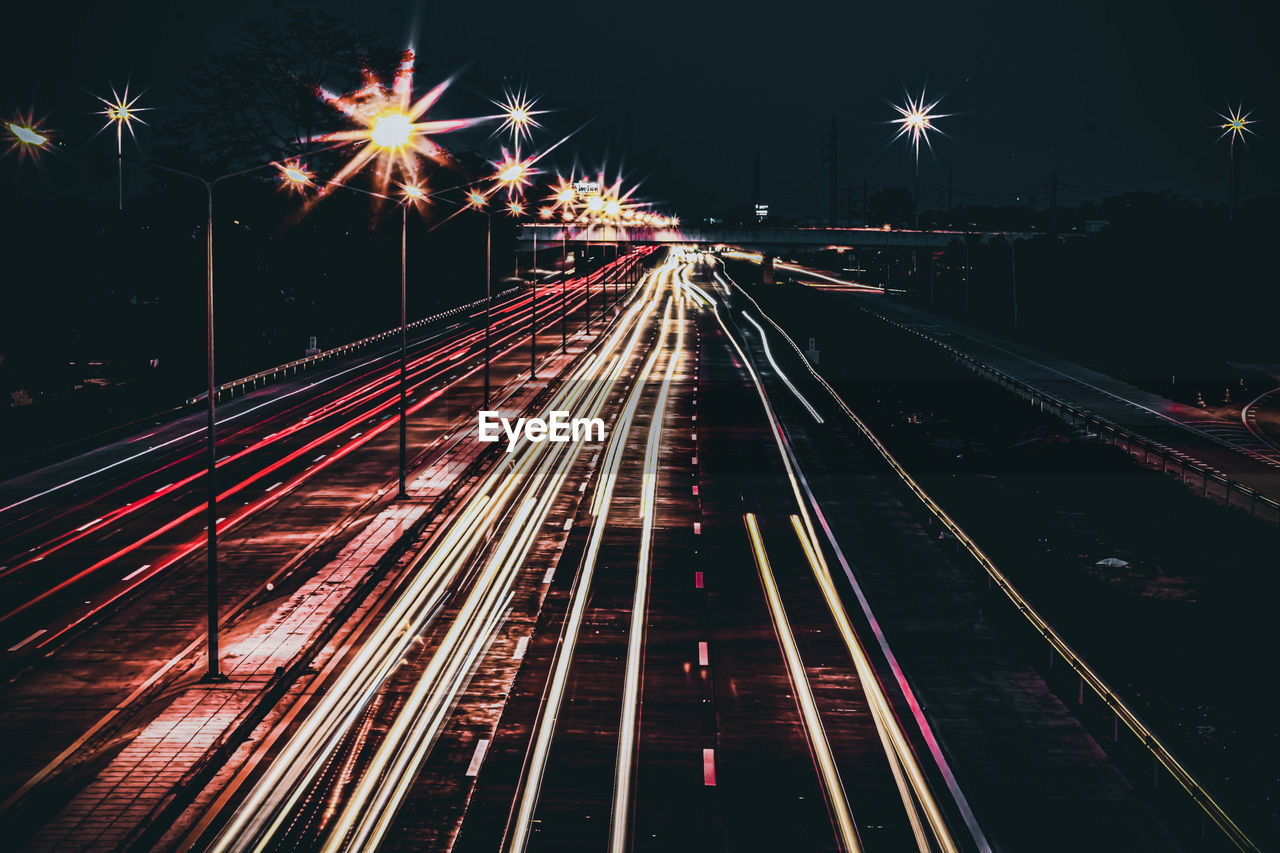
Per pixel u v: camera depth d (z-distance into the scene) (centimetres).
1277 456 7162
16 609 3875
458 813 2383
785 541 4856
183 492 5662
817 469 6372
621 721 2922
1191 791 2375
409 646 3488
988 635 3678
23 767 2642
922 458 6838
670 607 3928
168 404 8256
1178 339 12988
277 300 12838
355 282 14288
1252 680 3478
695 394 9075
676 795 2488
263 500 5484
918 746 2802
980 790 2556
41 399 8212
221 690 3109
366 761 2650
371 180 14788
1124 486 6191
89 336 9512
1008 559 4669
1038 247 17525
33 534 4875
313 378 9794
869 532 5022
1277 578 4497
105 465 6316
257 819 2353
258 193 12706
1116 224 15962
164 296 10562
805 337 12850
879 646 3562
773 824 2355
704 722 2931
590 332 13375
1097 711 3062
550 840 2264
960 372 10569
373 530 4912
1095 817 2430
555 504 5475
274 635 3575
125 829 2328
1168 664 3597
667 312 15662
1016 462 6975
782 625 3753
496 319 14925
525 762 2652
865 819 2389
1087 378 10656
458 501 5512
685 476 6141
